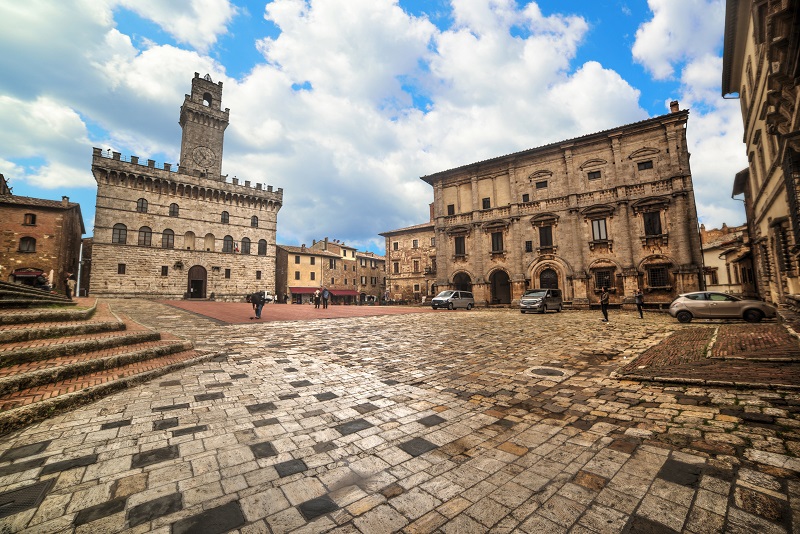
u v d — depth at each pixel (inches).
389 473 136.9
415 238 1946.4
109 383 228.5
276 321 712.4
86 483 124.1
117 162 1685.5
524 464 143.6
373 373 296.4
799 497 112.3
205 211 1930.4
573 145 1253.1
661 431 170.4
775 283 768.9
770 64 366.3
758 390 216.8
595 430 176.2
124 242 1686.8
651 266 1099.9
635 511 110.5
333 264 2487.7
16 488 119.7
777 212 664.4
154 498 116.5
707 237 1800.0
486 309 1289.4
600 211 1182.3
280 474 134.6
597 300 1181.1
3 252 1325.0
